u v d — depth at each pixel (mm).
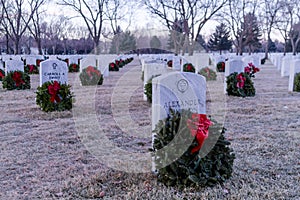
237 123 5473
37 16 29109
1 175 3234
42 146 4199
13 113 6207
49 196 2779
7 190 2898
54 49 39656
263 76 15430
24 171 3350
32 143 4324
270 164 3467
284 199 2668
